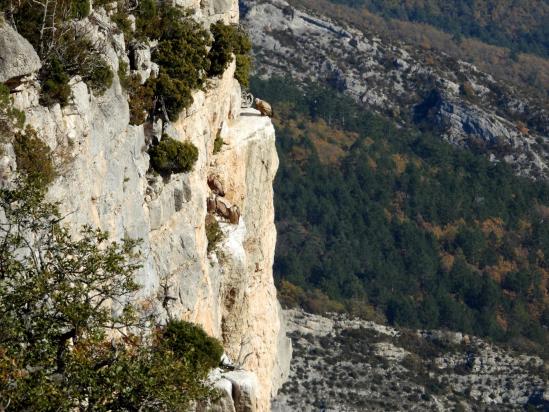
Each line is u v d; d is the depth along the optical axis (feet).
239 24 245.45
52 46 158.51
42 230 139.33
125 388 127.85
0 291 124.67
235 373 183.32
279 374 284.41
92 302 147.64
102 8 183.52
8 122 145.48
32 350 124.06
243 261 226.79
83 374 125.59
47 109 155.12
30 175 144.25
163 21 207.92
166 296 192.24
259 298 254.27
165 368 131.75
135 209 181.98
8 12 159.74
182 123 204.33
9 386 119.96
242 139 240.12
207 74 221.25
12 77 148.15
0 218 133.49
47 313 127.34
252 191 246.27
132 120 187.11
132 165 183.01
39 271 130.11
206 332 200.44
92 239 158.10
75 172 157.89
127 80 187.11
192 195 205.87
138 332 165.17
